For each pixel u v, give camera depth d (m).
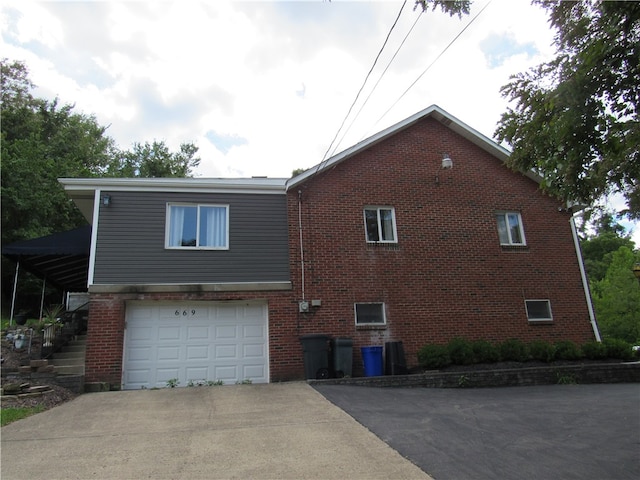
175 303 12.08
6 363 11.06
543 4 6.62
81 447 6.17
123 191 12.27
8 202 22.72
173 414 8.00
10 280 23.92
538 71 6.66
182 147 39.34
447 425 7.27
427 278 13.73
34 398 8.95
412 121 14.75
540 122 6.62
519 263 14.70
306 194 13.48
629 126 6.00
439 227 14.28
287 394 9.61
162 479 5.07
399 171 14.45
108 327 11.34
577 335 14.60
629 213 8.77
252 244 12.75
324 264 13.05
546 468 5.42
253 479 5.06
